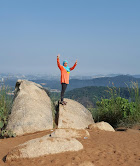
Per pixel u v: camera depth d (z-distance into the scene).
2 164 3.34
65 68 8.17
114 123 9.33
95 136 5.36
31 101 7.39
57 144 3.62
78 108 8.70
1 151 4.24
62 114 7.80
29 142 3.70
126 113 8.93
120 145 4.31
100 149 3.87
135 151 3.88
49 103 8.22
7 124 6.65
